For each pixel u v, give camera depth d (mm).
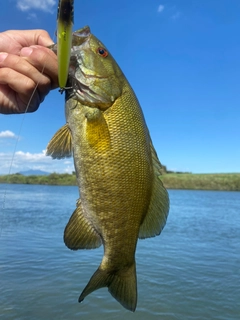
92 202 365
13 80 323
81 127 365
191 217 3576
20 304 1069
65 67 299
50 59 326
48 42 378
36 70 327
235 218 3510
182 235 2500
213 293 1222
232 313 1052
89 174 363
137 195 378
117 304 1103
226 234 2555
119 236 376
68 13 288
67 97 376
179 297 1182
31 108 354
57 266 1521
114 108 375
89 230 375
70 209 4027
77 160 366
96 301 1131
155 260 1708
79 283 1283
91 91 370
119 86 385
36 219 3105
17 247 1920
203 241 2260
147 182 387
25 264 1550
